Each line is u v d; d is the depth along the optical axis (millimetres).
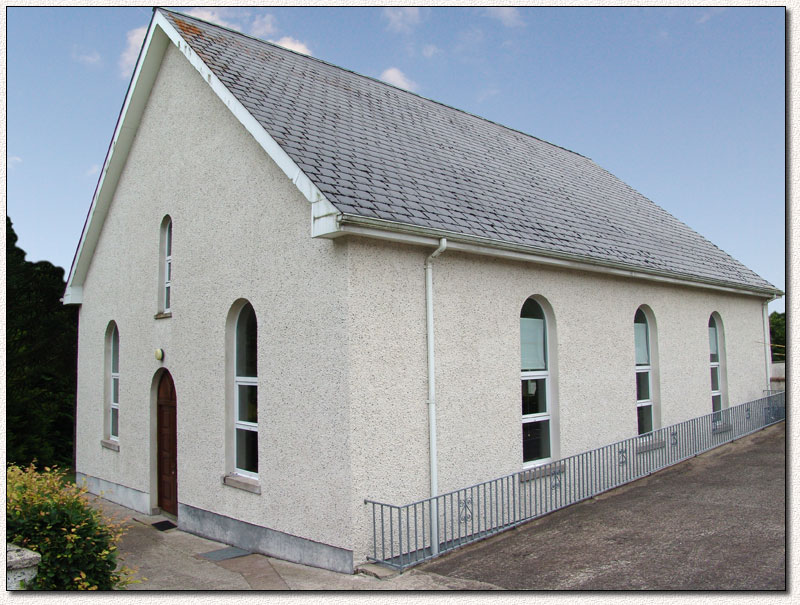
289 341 8688
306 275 8484
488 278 9641
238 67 10883
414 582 7184
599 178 17641
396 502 8125
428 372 8617
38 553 6164
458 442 8953
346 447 7750
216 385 10086
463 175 11391
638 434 12508
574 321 11148
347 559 7652
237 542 9430
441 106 15391
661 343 13398
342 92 12438
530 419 10336
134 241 12805
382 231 7859
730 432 14781
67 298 15023
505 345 9797
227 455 9836
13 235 17719
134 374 12500
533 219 11133
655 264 12703
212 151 10531
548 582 6977
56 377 17719
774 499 9562
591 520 9219
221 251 10133
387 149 10570
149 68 12031
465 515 8430
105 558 6703
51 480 7320
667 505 9680
